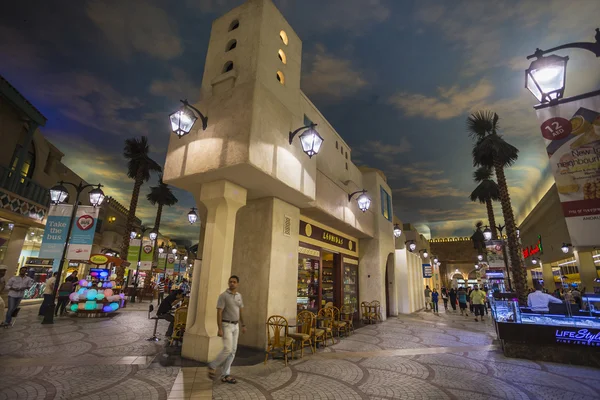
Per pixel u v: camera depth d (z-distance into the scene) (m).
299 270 9.55
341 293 12.20
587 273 18.14
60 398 3.91
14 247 14.23
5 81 12.89
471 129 15.16
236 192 7.08
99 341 7.38
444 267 46.50
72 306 11.48
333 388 4.80
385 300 15.80
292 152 7.67
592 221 3.30
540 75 3.87
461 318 15.93
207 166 6.51
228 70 7.80
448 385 5.08
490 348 8.22
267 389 4.66
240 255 8.12
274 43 8.02
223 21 8.34
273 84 7.66
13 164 14.37
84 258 9.91
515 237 13.03
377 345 8.37
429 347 8.25
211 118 6.88
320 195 9.52
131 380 4.72
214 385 4.71
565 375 5.84
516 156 14.34
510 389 4.96
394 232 16.50
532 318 7.50
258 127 6.43
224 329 5.02
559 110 3.78
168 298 8.20
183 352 6.20
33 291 15.70
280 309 7.78
